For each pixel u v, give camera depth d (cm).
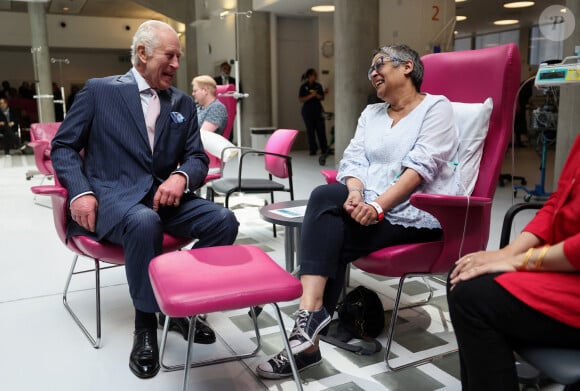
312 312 183
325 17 1101
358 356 208
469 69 226
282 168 390
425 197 183
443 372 195
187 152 242
